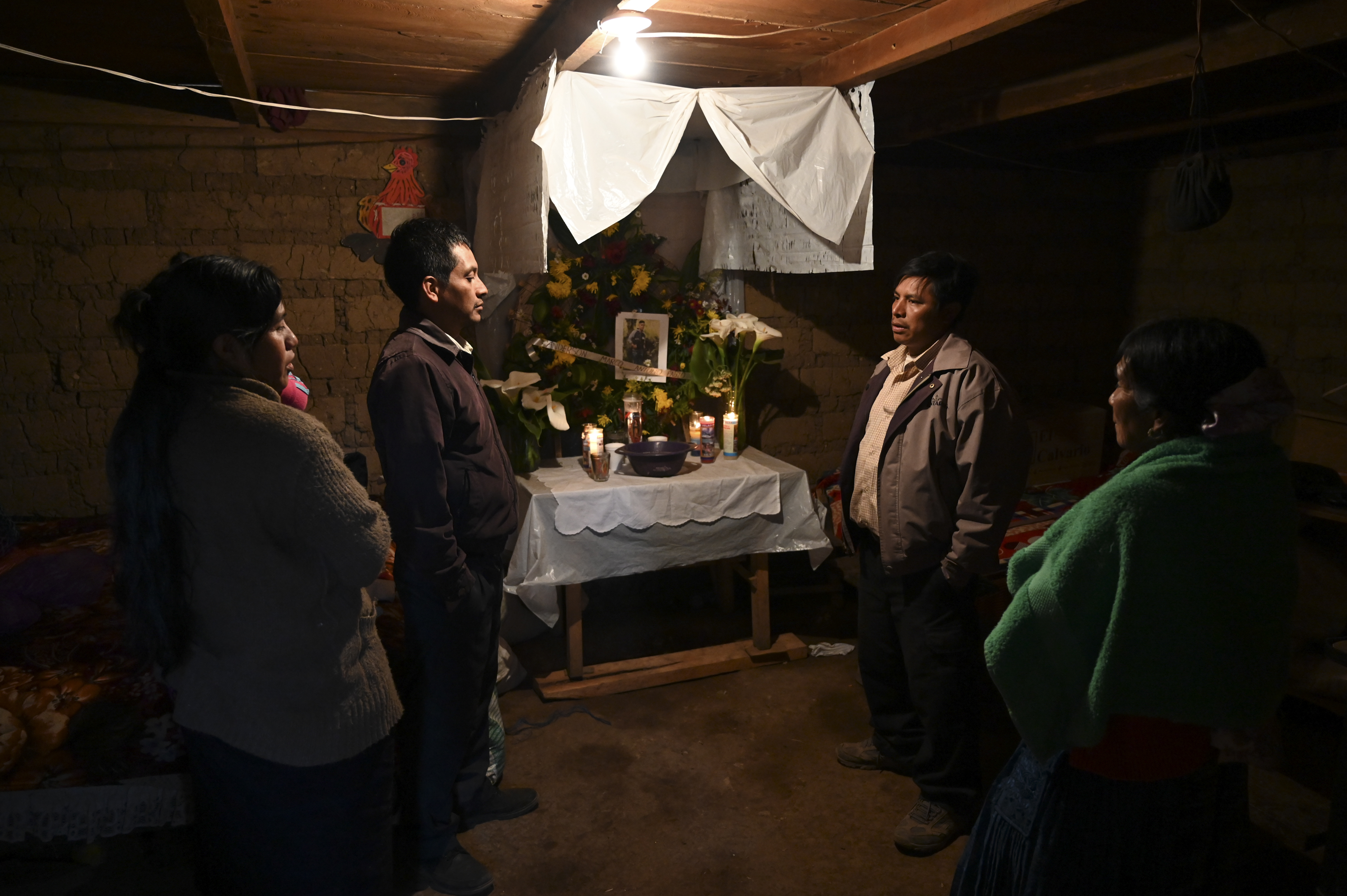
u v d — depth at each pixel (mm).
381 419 1887
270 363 1422
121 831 1904
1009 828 1452
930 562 2166
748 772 2594
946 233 4539
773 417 4320
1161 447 1236
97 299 3117
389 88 3168
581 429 3578
